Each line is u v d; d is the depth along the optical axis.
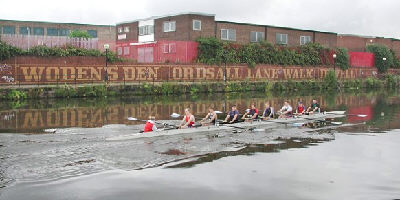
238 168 14.02
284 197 11.55
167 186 12.18
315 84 55.66
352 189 12.23
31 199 11.01
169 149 16.41
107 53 40.62
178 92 42.12
